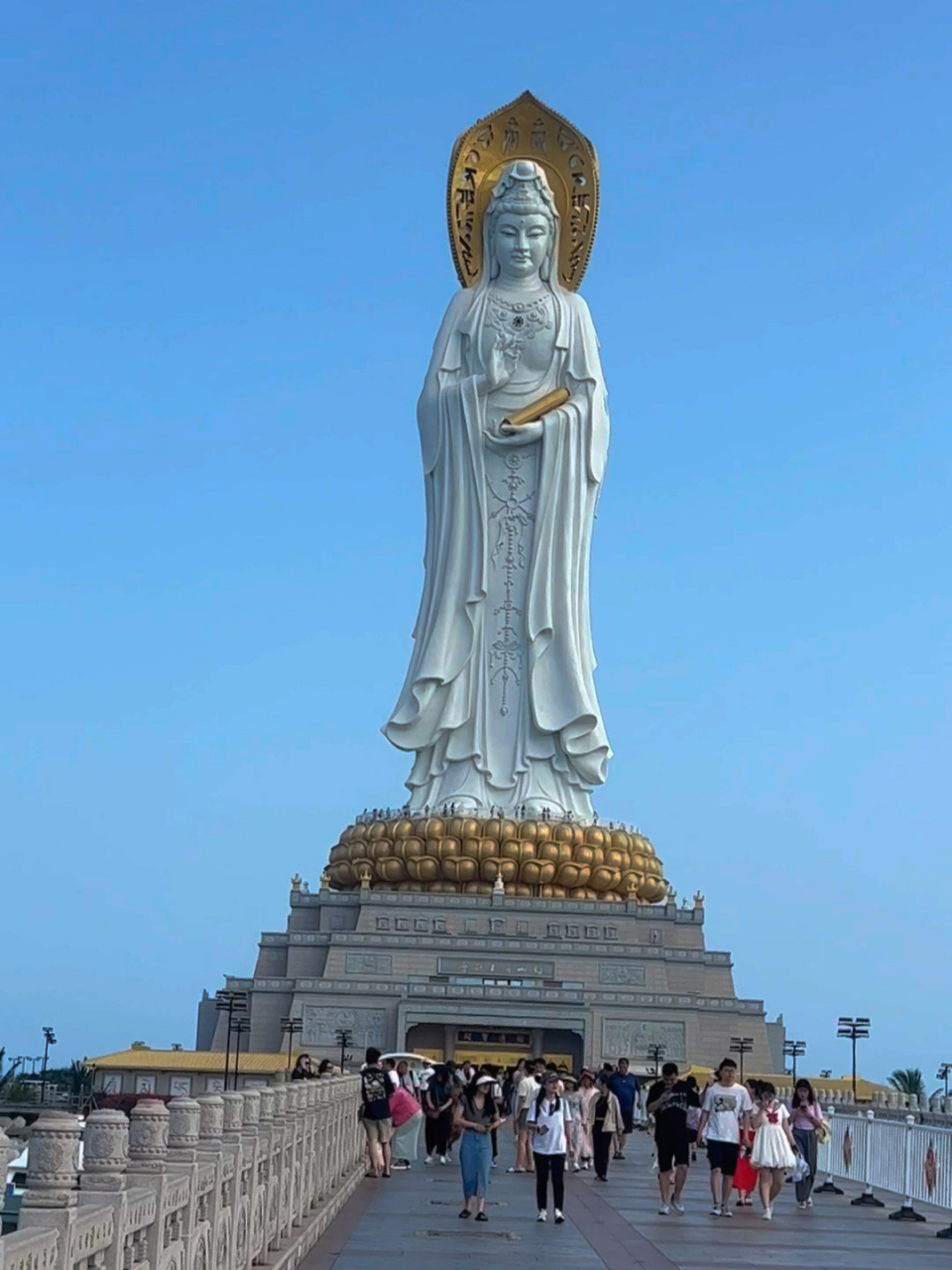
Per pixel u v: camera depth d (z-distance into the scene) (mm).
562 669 95250
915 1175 37656
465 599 95625
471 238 100250
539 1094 32000
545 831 92500
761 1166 33438
